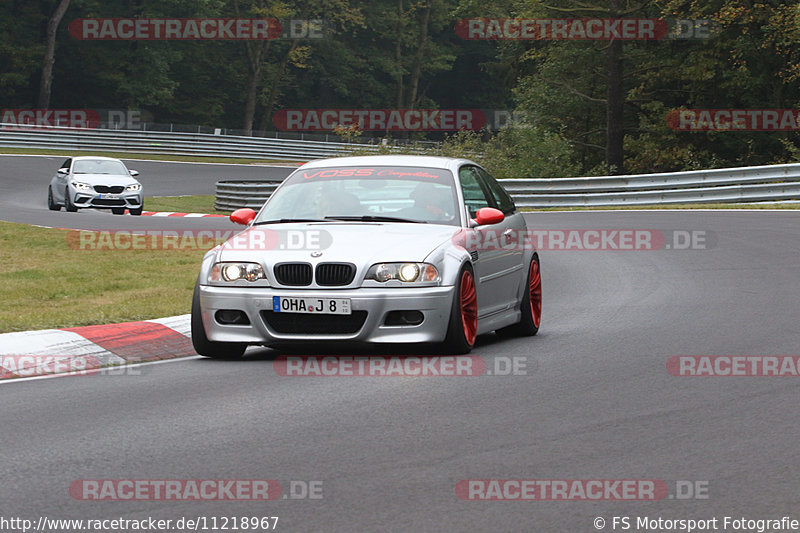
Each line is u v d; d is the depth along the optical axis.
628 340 32.16
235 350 29.91
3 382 26.58
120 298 41.22
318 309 28.22
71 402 23.77
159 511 15.73
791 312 37.53
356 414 22.12
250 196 112.25
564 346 31.36
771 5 125.38
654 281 48.19
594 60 144.50
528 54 145.62
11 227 71.00
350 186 32.72
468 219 31.67
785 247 59.59
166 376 27.08
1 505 16.03
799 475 17.50
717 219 77.00
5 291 43.53
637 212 86.81
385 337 28.30
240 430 20.78
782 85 130.88
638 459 18.52
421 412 22.28
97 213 93.06
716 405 22.91
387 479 17.30
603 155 150.12
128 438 20.17
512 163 137.25
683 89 138.38
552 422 21.34
